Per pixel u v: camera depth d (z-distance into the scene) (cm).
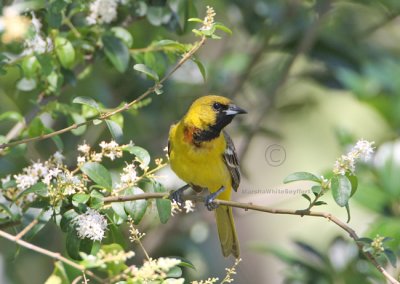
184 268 1197
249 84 1486
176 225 1306
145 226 1312
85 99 746
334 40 1370
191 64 1390
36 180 755
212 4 1388
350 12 1522
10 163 914
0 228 788
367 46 1470
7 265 1183
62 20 904
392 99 1387
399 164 1117
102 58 995
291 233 1673
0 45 970
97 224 716
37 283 1266
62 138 1220
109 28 970
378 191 1101
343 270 1105
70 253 738
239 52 1516
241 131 1387
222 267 1391
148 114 1330
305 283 1108
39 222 757
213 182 1007
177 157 992
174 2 977
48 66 870
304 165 1684
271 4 1339
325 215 735
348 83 1342
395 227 1014
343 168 728
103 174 748
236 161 1038
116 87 1327
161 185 777
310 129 1672
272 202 1421
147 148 1334
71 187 741
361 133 1706
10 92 1254
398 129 1392
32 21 885
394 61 1452
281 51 1394
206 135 984
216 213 1019
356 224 1482
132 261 1248
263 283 1560
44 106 936
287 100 1541
